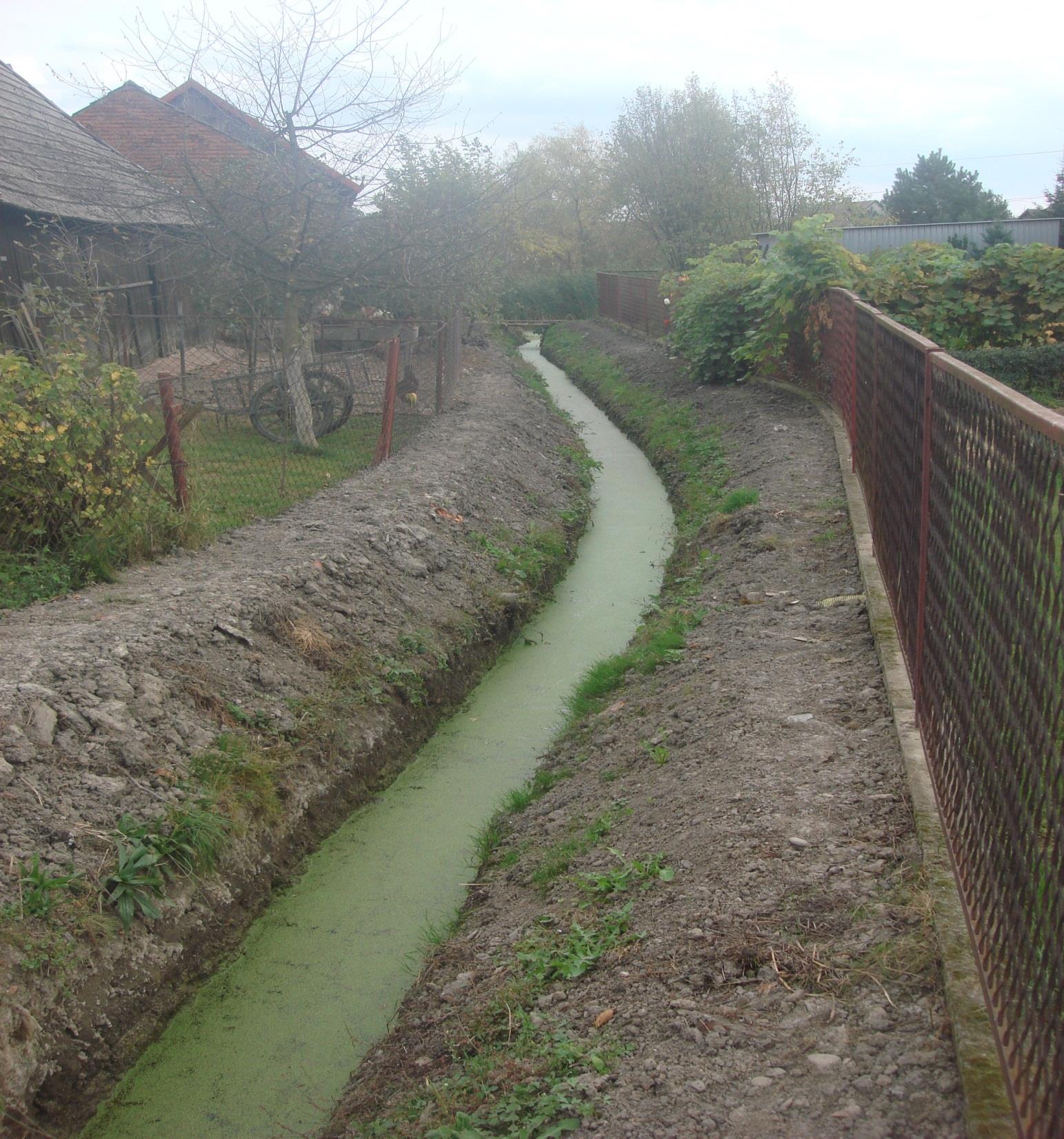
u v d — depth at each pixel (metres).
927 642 3.91
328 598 6.76
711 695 5.38
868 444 7.34
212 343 19.03
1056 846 2.08
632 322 27.03
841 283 12.95
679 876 3.85
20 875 3.90
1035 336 13.28
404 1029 3.79
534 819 5.18
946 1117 2.40
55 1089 3.52
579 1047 3.07
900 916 3.16
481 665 7.42
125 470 7.36
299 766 5.42
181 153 12.44
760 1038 2.85
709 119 34.25
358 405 13.56
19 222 12.16
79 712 4.75
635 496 12.28
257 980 4.32
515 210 15.29
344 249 12.87
